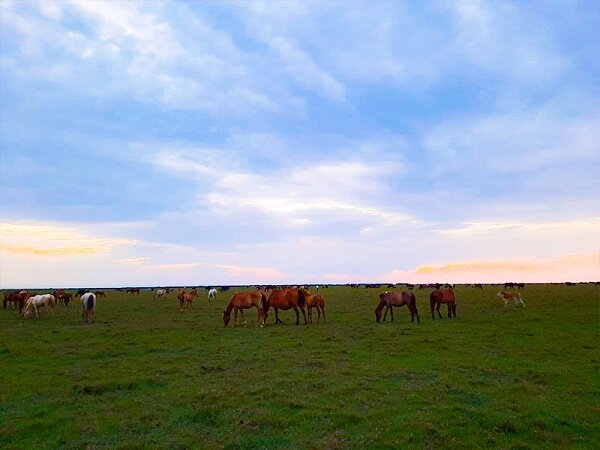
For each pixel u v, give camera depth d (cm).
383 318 2789
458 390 1123
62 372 1358
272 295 2550
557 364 1431
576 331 2177
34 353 1662
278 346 1786
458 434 833
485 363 1446
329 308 3759
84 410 985
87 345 1841
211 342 1917
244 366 1423
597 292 5656
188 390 1131
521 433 845
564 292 5744
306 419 905
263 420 892
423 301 4419
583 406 1001
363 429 859
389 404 1012
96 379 1266
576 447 779
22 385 1203
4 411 994
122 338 2042
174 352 1692
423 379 1241
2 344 1878
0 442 815
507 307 3641
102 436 834
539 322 2545
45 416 951
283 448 769
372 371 1331
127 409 986
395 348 1723
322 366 1412
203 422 901
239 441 797
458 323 2527
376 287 10162
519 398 1060
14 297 4075
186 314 3344
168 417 929
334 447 770
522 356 1564
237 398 1047
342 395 1073
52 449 776
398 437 816
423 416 925
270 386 1157
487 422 892
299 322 2703
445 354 1605
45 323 2716
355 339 1956
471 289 7906
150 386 1193
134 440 807
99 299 5619
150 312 3531
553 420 910
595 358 1520
